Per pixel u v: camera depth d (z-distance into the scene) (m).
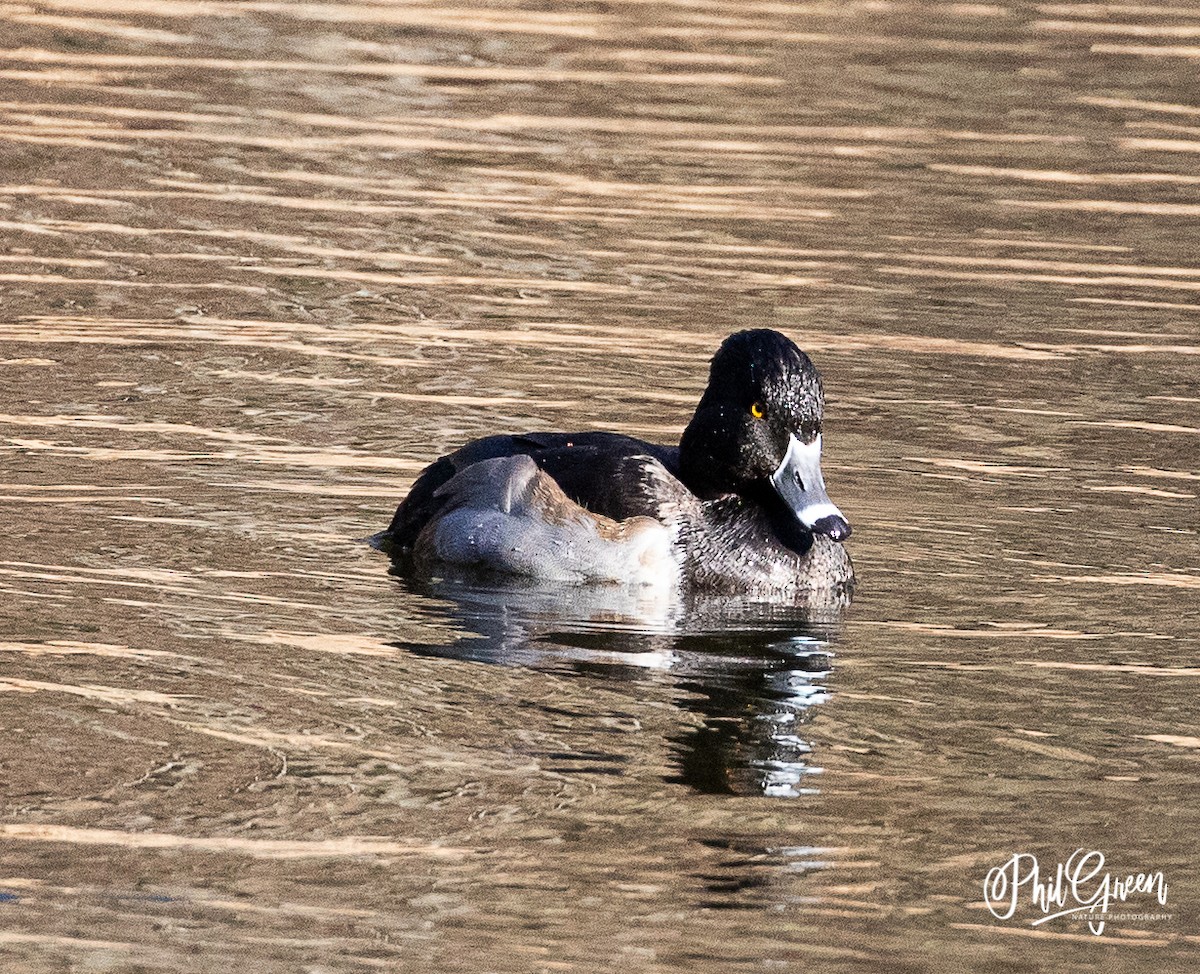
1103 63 26.44
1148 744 9.15
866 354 16.33
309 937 7.03
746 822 8.11
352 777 8.28
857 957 7.10
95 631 9.90
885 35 27.62
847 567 11.71
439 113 23.16
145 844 7.60
